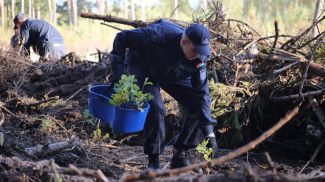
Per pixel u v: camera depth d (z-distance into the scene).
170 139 9.65
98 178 4.76
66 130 9.38
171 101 9.73
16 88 11.19
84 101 10.76
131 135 9.57
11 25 41.41
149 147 6.80
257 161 8.45
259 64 9.81
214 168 7.68
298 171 7.80
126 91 6.27
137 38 6.57
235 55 9.98
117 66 6.70
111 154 8.25
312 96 8.53
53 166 5.20
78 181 5.56
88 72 12.11
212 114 9.17
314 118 8.73
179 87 6.92
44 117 9.58
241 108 9.28
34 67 12.60
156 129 6.77
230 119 9.21
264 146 9.12
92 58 21.78
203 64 6.65
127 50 7.15
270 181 4.27
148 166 6.98
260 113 9.26
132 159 8.02
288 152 8.91
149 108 6.75
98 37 36.94
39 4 46.22
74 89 11.45
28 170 5.73
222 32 10.97
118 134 9.56
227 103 9.30
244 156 8.73
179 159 7.19
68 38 37.56
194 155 8.46
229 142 9.35
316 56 9.16
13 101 10.26
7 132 8.40
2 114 9.14
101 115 6.70
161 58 6.59
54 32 15.60
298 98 8.68
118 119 6.39
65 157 7.30
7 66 12.02
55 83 11.90
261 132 9.35
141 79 6.78
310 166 8.18
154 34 6.53
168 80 6.81
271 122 9.34
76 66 12.58
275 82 9.13
